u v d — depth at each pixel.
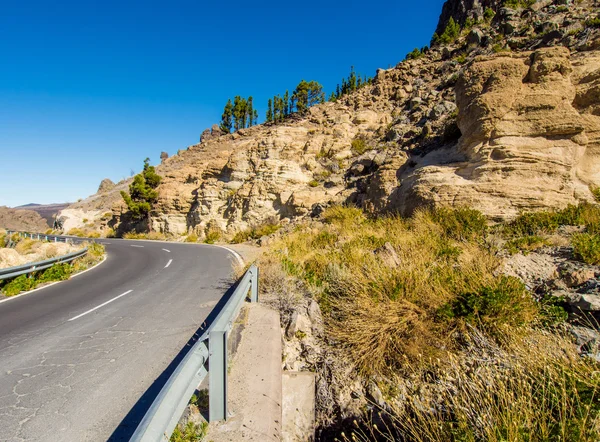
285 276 8.35
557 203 12.20
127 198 41.38
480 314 5.31
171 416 2.42
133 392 4.07
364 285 6.64
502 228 11.02
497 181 12.98
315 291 7.52
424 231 11.15
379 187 19.23
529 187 12.58
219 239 30.27
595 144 13.12
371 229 13.55
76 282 11.58
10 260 13.27
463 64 36.19
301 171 30.61
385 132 31.33
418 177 15.59
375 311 5.65
